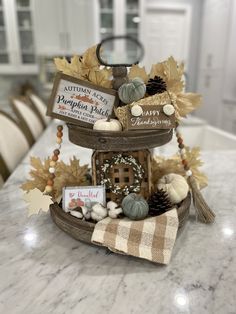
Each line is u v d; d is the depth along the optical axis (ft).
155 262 2.05
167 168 2.86
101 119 2.32
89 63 2.33
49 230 2.52
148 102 2.23
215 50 14.06
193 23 15.56
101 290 1.82
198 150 2.97
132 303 1.72
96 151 2.36
